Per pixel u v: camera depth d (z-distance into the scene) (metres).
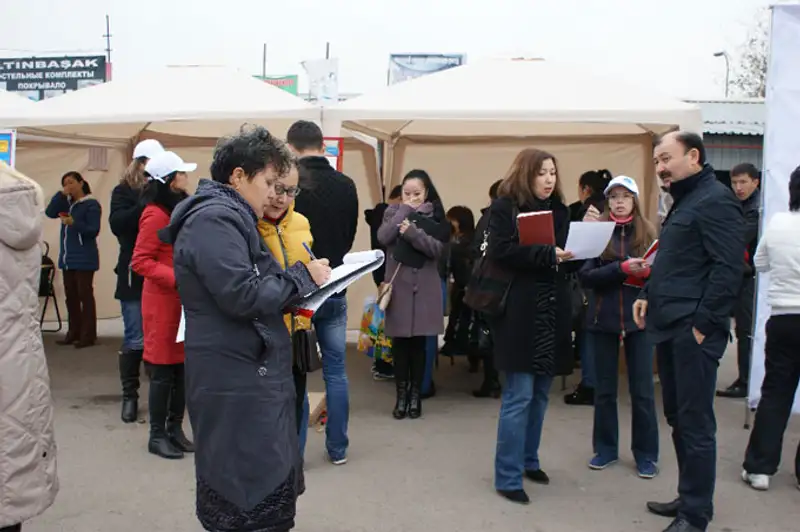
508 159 9.04
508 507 4.04
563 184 8.78
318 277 2.59
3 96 7.22
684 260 3.55
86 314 8.28
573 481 4.45
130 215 5.32
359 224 8.88
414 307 5.57
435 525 3.81
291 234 3.45
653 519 3.92
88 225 8.12
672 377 3.79
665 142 3.62
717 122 16.17
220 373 2.47
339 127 6.35
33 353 2.81
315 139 4.29
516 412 4.07
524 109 6.27
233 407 2.47
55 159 8.76
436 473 4.54
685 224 3.54
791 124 5.17
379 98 6.56
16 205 2.68
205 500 2.53
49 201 8.83
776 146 5.20
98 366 7.39
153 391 4.75
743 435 5.36
